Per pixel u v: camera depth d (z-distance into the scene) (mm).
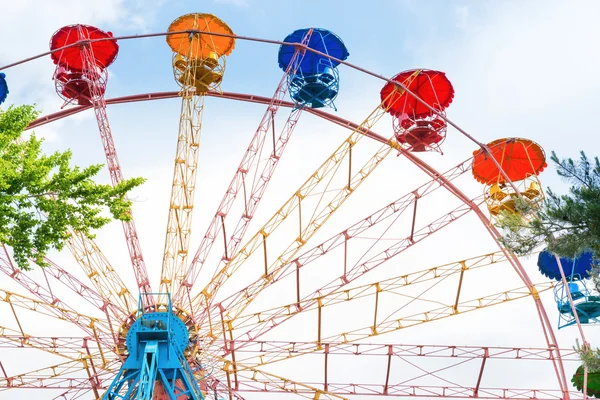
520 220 30406
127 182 33469
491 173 60031
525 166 59156
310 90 57062
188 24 56094
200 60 55156
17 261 32031
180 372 48406
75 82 57719
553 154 28406
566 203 27641
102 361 52562
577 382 54469
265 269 53188
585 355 29531
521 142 56750
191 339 51031
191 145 53875
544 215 28641
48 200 32469
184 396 48312
